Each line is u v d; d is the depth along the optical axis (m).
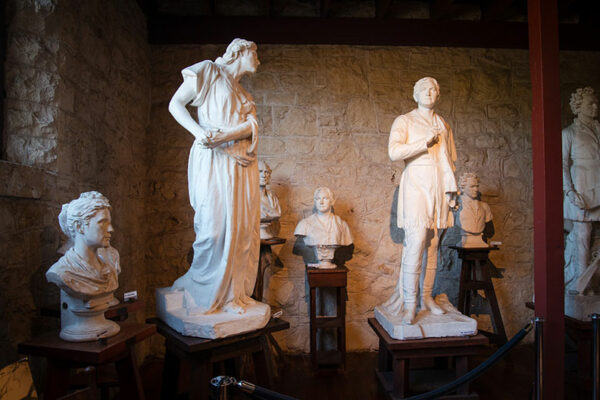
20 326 1.74
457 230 3.44
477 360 3.07
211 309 2.02
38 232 1.87
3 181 1.59
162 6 3.41
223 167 2.04
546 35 1.89
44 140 1.95
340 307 2.94
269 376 2.10
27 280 1.79
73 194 2.18
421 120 2.52
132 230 3.00
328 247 2.93
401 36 3.46
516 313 3.48
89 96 2.36
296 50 3.43
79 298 1.57
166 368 2.22
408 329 2.32
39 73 1.95
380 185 3.41
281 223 3.33
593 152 2.81
